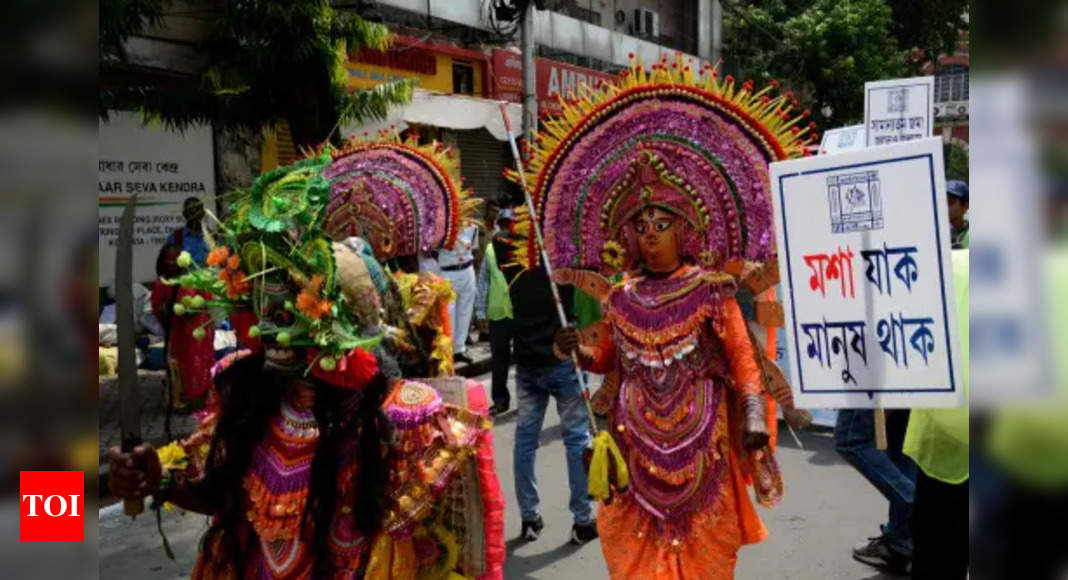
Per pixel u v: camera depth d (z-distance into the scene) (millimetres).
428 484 2738
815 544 4883
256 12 7887
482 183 13461
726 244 3426
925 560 3271
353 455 2680
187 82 8734
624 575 3396
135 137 8984
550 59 14891
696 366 3365
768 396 3420
